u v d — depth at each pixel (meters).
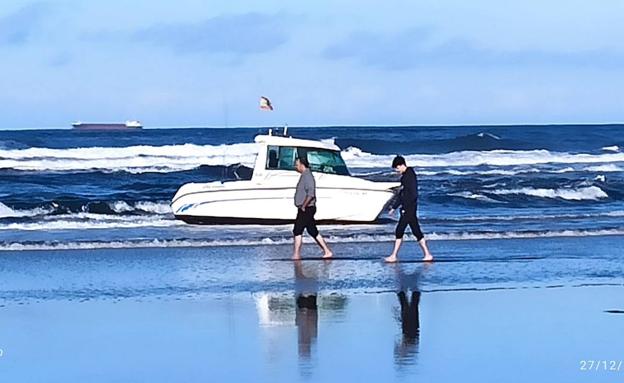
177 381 11.69
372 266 21.30
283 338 13.98
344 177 29.20
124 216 32.41
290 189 29.02
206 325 14.97
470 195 38.59
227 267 21.22
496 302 16.83
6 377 11.96
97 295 17.78
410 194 21.83
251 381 11.64
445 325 14.86
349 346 13.43
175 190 42.59
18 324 15.14
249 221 29.14
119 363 12.59
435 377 11.75
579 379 11.69
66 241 25.25
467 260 22.25
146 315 15.82
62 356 13.00
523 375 11.87
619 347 13.36
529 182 44.16
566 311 15.99
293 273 20.31
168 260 22.28
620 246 24.91
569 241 25.98
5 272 20.53
